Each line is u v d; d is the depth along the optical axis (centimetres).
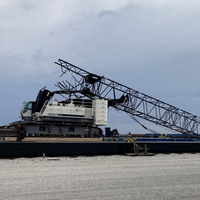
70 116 3669
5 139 3066
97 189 1274
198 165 1970
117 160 2164
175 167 1877
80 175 1572
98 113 3816
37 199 1123
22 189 1269
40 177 1512
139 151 2602
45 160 2083
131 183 1395
